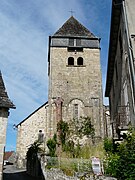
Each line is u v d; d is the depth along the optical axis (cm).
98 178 1091
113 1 1584
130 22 1427
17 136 3384
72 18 3466
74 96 2802
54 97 2773
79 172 1259
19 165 3250
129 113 1405
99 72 2959
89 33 3250
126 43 1450
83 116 2706
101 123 2680
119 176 953
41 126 3422
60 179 1451
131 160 902
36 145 2773
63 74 2906
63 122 2538
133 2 1499
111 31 1803
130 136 1013
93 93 2839
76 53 3050
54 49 3038
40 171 2089
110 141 1766
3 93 1171
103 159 1305
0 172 1040
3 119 1107
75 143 2456
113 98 2316
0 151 1063
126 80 1496
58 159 1719
